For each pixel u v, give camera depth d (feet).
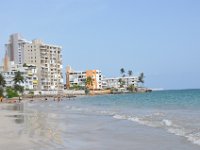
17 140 58.80
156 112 143.54
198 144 53.67
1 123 98.43
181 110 155.33
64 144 55.77
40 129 80.69
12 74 653.30
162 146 53.57
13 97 545.44
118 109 184.96
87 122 103.09
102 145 55.67
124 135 69.56
